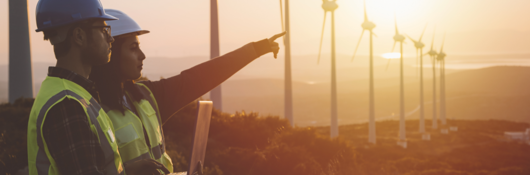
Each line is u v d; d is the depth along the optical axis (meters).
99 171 1.24
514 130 122.38
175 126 16.27
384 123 133.00
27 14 30.22
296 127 19.33
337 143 15.34
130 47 1.77
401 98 80.38
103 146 1.34
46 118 1.21
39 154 1.25
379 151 53.72
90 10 1.44
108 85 1.65
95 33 1.45
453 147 80.25
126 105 1.71
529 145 78.56
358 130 112.06
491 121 144.75
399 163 39.06
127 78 1.79
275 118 20.19
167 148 12.18
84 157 1.21
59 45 1.43
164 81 2.07
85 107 1.30
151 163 1.54
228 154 12.80
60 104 1.24
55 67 1.40
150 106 1.87
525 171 37.97
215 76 2.15
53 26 1.40
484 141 90.62
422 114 97.31
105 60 1.51
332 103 56.16
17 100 17.31
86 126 1.26
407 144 82.56
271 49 2.33
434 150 74.94
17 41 29.50
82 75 1.48
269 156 10.55
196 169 1.58
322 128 118.12
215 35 36.22
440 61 120.94
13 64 29.42
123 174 1.45
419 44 90.31
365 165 16.08
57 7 1.40
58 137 1.20
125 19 1.83
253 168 10.38
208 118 1.68
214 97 34.31
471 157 63.91
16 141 8.40
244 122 18.81
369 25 69.38
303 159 10.63
